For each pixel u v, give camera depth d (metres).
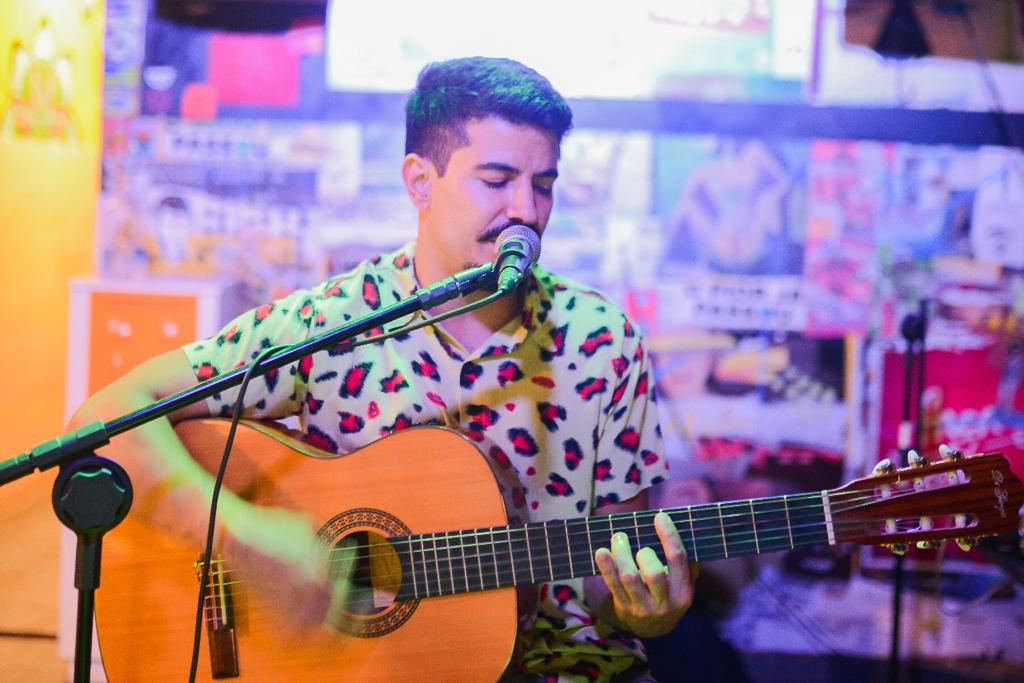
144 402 1.54
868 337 2.84
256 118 2.88
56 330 3.47
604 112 2.85
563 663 1.60
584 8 2.82
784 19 2.81
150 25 2.85
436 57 2.85
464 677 1.48
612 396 1.67
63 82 3.44
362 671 1.48
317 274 2.91
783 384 2.86
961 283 2.81
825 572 2.69
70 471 1.20
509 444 1.65
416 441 1.52
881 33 2.79
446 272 1.65
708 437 2.87
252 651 1.50
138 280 2.28
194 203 2.90
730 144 2.85
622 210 2.88
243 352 1.62
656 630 1.50
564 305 1.68
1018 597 2.63
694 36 2.82
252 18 2.84
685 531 1.42
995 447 2.79
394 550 1.47
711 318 2.87
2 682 2.24
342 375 1.66
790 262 2.85
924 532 1.38
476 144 1.59
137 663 1.51
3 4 2.89
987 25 2.77
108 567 1.51
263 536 1.45
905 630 2.64
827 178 2.83
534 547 1.46
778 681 2.49
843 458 2.85
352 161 2.88
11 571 2.79
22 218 3.14
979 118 2.79
